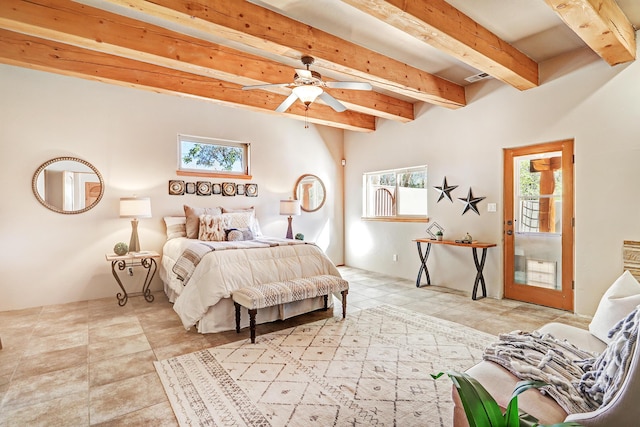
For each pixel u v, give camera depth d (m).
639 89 3.07
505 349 1.58
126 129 4.40
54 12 2.54
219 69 3.33
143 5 2.18
